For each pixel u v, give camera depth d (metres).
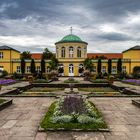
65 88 25.48
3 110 10.76
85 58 61.16
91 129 7.09
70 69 61.34
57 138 6.46
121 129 7.45
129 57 60.12
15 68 59.62
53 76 42.91
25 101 13.95
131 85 28.84
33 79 33.47
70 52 61.34
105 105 12.42
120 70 57.28
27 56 80.06
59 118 7.82
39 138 6.47
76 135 6.72
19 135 6.75
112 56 76.50
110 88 26.16
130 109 11.16
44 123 7.65
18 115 9.57
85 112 8.58
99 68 57.81
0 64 59.34
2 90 19.03
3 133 6.96
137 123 8.27
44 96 16.22
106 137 6.58
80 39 63.84
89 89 24.19
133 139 6.44
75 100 9.60
